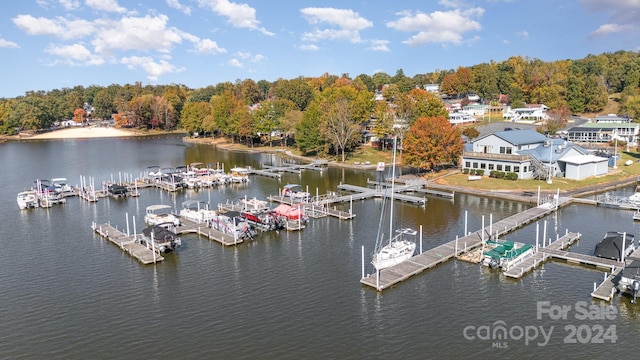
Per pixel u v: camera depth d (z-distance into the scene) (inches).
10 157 6063.0
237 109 7199.8
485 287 1845.5
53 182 4151.1
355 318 1620.3
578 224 2657.5
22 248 2375.7
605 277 1823.3
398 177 4200.3
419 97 5684.1
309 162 5442.9
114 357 1408.7
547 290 1811.0
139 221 2874.0
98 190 3782.0
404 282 1904.5
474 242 2311.8
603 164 3988.7
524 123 7514.8
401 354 1405.0
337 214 2913.4
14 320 1636.3
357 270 2041.1
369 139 6496.1
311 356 1398.9
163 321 1617.9
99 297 1807.3
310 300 1759.4
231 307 1712.6
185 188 3951.8
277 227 2642.7
